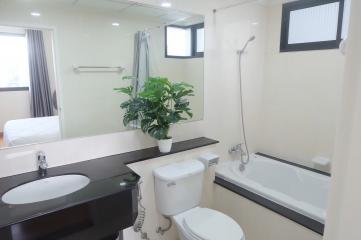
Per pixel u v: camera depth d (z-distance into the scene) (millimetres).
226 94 2574
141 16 1910
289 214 1826
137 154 1928
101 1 1720
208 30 2295
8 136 1497
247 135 2910
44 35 1551
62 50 1624
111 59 1830
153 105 1892
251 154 3004
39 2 1510
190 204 1964
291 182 2598
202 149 2221
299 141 2703
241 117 2781
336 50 2320
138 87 1981
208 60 2357
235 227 1699
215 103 2492
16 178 1491
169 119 1862
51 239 1169
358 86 310
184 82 2238
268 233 1963
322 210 1787
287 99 2748
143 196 1908
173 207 1874
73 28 1645
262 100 2980
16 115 1509
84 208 1230
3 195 1307
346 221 348
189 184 1917
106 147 1875
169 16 2045
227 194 2262
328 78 2404
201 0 2191
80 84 1720
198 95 2346
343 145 337
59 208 1163
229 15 2424
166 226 2088
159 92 1820
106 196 1290
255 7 2645
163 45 2068
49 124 1632
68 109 1690
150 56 2014
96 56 1763
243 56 2639
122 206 1363
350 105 323
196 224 1734
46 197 1514
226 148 2697
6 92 1464
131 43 1903
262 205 1966
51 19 1561
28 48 1504
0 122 1464
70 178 1581
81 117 1749
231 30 2469
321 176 2416
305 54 2541
